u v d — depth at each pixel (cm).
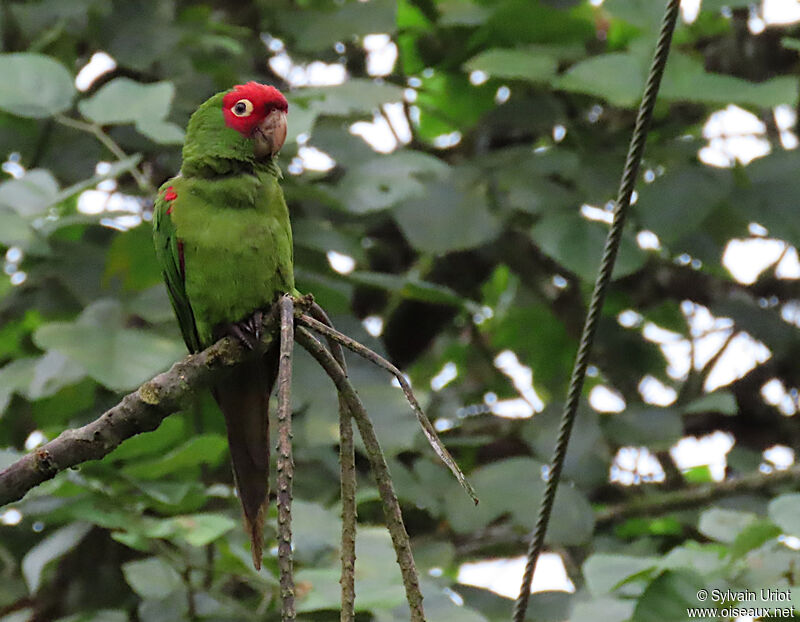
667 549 1016
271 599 810
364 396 906
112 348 815
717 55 1233
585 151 1072
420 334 1242
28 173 901
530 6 1088
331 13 1103
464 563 1033
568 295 1238
